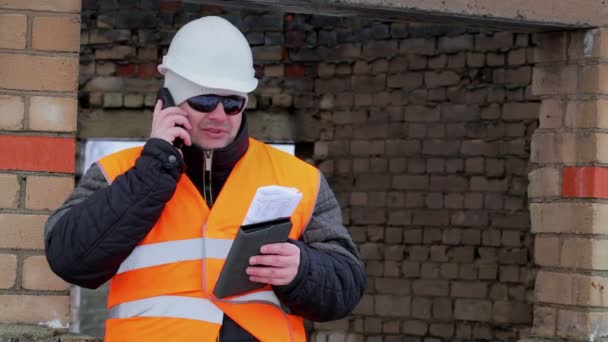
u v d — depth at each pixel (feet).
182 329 16.99
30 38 21.47
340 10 23.98
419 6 23.88
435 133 43.39
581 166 26.73
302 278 17.10
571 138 26.91
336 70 45.34
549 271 27.27
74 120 21.61
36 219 21.39
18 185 21.35
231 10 46.24
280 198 16.30
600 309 26.50
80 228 16.22
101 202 16.30
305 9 23.98
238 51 17.63
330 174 45.50
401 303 43.86
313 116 45.80
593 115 26.55
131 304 17.13
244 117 18.08
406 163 43.88
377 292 44.37
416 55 43.70
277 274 16.85
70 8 21.62
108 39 46.37
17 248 21.30
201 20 17.94
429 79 43.45
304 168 18.70
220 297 17.03
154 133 16.87
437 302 43.14
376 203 44.45
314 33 45.65
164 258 17.17
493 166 42.14
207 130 17.40
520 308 41.27
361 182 44.83
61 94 21.57
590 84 26.61
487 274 42.14
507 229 41.75
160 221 17.26
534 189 27.73
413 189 43.78
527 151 41.34
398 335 43.88
